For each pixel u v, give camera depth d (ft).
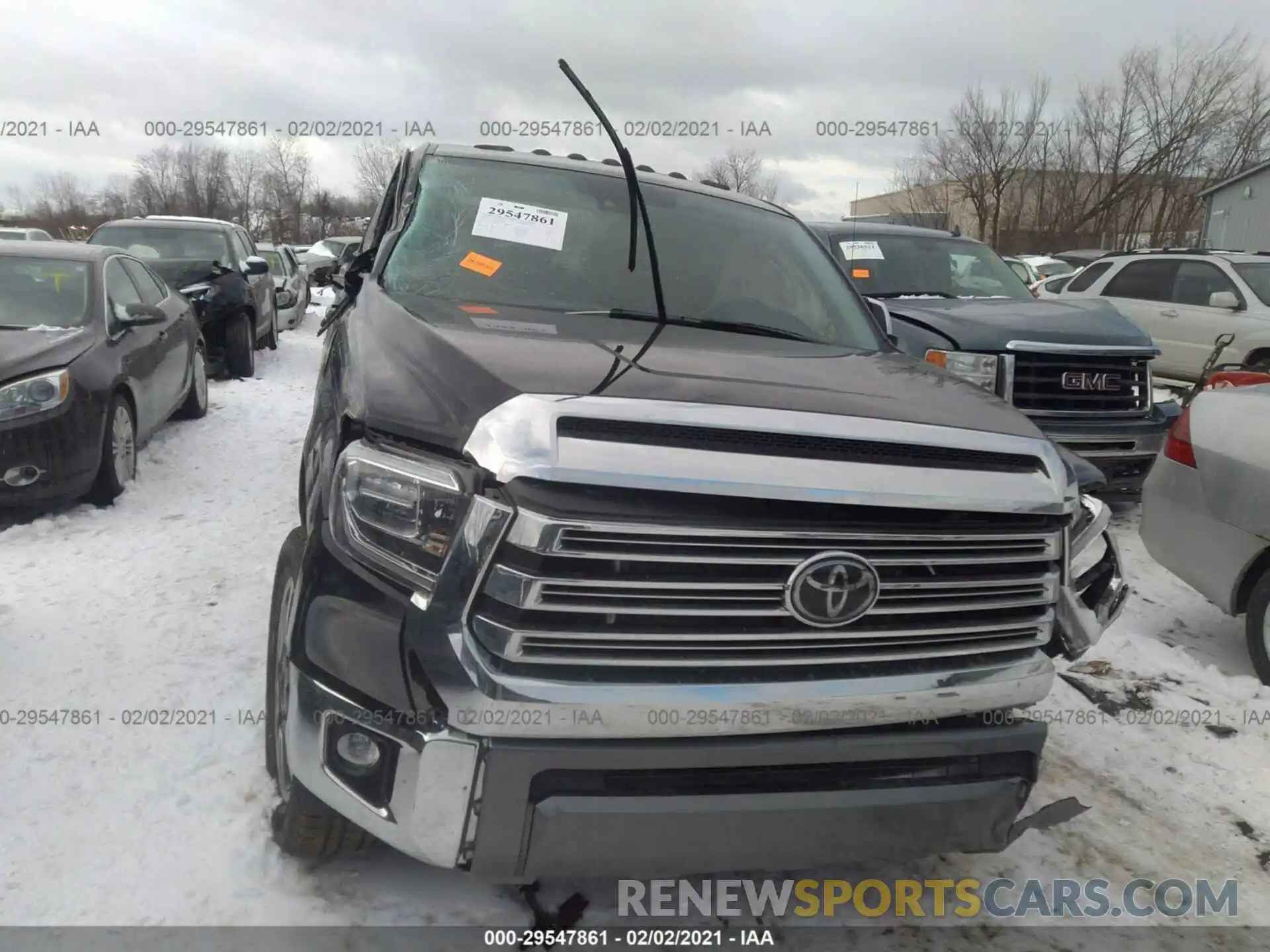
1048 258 71.82
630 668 6.34
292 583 8.29
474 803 6.40
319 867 8.27
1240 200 96.78
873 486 6.53
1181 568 14.28
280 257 51.26
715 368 8.08
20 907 7.63
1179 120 111.86
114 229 35.60
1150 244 119.24
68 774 9.34
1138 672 13.66
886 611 6.77
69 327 18.26
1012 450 7.27
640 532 6.09
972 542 7.00
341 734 6.78
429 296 10.02
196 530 17.02
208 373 32.58
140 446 20.21
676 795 6.59
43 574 14.55
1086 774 11.07
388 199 13.08
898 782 7.16
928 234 25.64
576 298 10.45
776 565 6.39
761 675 6.57
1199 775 11.13
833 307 11.73
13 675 11.27
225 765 9.62
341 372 9.01
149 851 8.34
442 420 6.75
